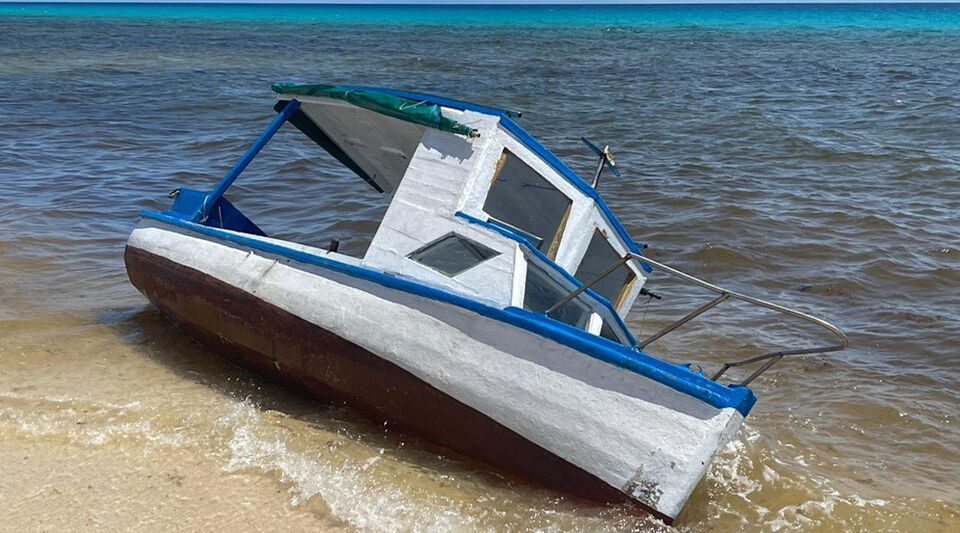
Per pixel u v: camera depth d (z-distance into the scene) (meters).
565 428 5.72
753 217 14.30
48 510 5.46
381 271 6.66
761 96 31.28
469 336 6.04
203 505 5.58
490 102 28.89
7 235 11.83
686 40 72.00
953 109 26.81
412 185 7.20
